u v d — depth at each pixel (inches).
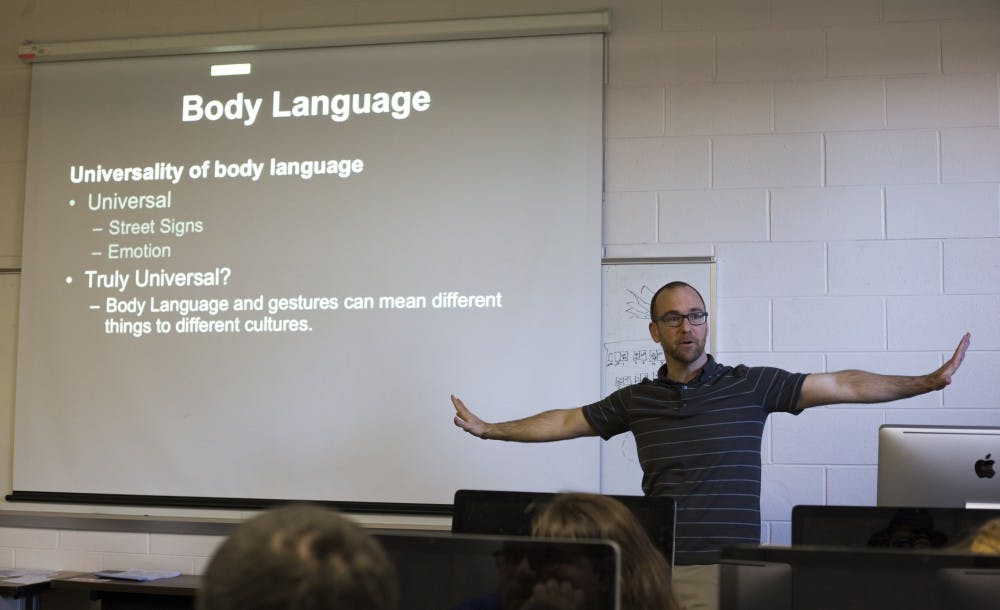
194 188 232.1
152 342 230.5
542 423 186.2
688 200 213.8
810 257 208.5
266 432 223.5
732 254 211.3
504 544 69.9
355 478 218.4
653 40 218.4
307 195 227.0
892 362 203.9
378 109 225.8
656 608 71.3
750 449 169.6
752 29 215.2
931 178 206.2
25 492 232.1
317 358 223.0
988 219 203.6
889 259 205.9
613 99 218.8
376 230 223.3
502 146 219.5
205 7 237.3
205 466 225.1
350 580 39.8
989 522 75.7
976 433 125.0
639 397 178.5
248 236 228.7
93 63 239.3
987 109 205.8
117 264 233.5
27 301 236.1
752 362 208.1
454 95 222.8
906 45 209.6
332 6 231.1
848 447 203.9
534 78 219.5
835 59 211.8
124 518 226.1
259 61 232.1
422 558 71.2
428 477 215.6
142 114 235.9
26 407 234.1
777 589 67.8
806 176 210.2
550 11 222.5
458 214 220.1
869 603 66.5
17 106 244.2
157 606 214.2
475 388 215.6
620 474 209.3
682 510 166.9
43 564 229.6
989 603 65.0
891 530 88.3
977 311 202.2
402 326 220.1
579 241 214.2
